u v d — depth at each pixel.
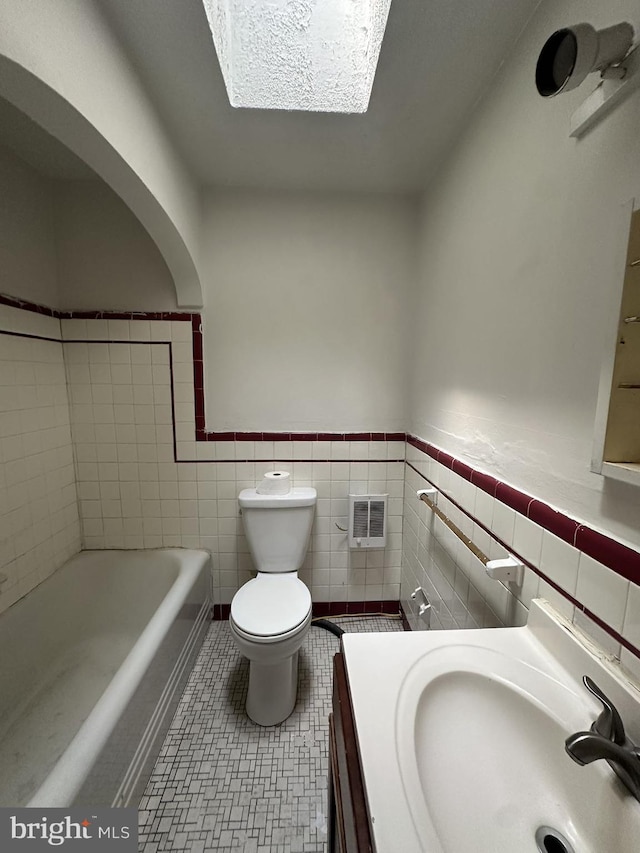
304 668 1.57
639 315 0.53
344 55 1.08
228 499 1.80
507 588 0.87
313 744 1.23
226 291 1.69
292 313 1.72
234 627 1.25
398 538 1.88
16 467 1.40
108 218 1.62
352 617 1.90
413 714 0.57
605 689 0.57
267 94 1.12
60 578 1.58
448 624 1.24
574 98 0.68
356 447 1.80
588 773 0.52
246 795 1.08
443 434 1.34
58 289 1.64
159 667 1.19
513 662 0.68
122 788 0.95
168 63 0.97
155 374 1.71
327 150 1.34
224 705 1.38
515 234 0.88
